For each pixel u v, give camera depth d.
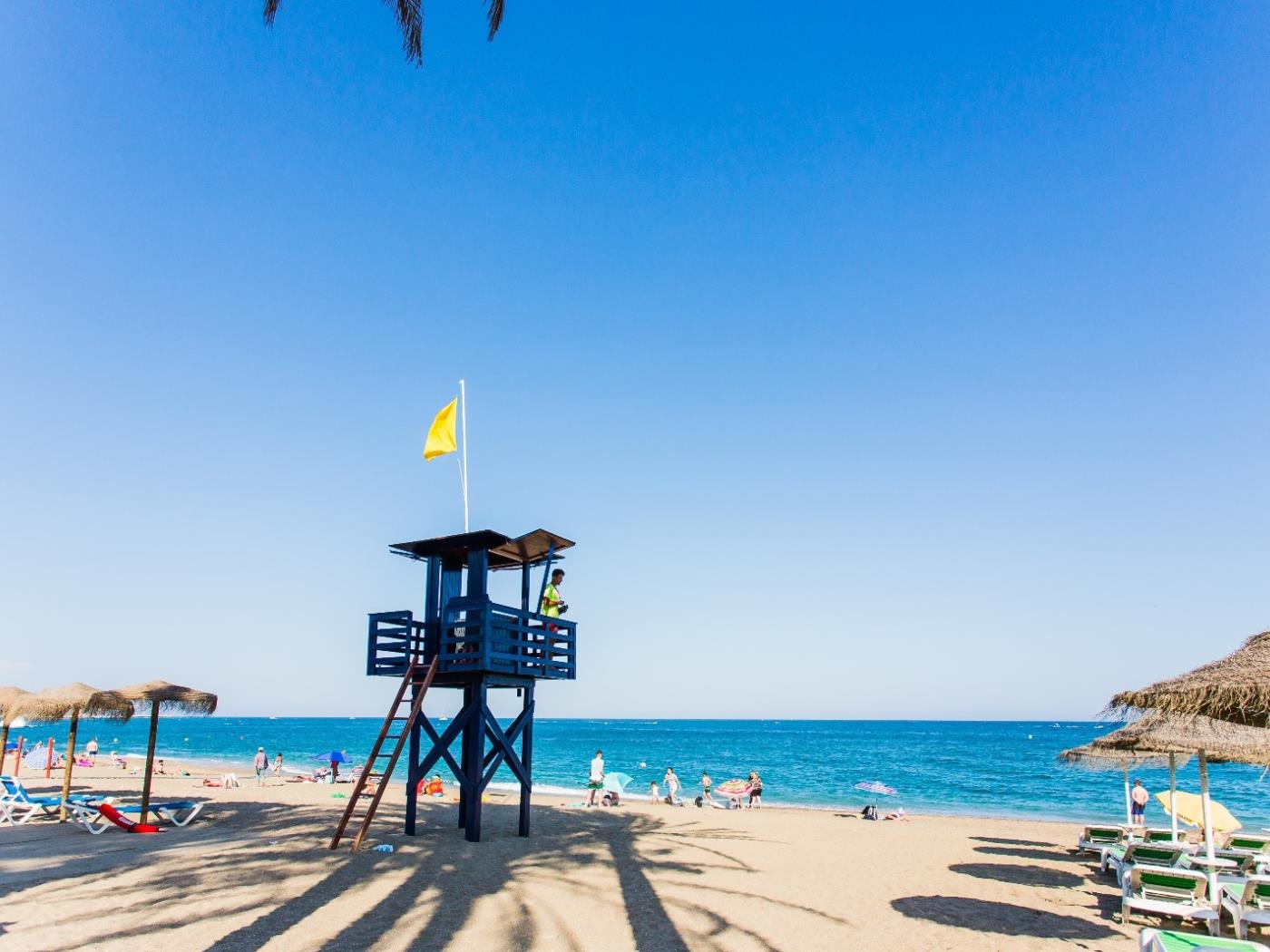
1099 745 15.37
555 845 17.70
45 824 19.22
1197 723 12.62
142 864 14.38
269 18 10.77
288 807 23.56
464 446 18.89
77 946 9.70
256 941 9.98
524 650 18.64
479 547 17.88
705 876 14.93
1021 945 10.80
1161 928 11.76
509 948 10.05
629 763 76.81
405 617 18.03
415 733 18.41
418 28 10.95
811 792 48.41
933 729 189.75
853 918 12.12
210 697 19.77
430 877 13.78
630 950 10.16
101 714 19.16
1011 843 20.94
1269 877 11.83
